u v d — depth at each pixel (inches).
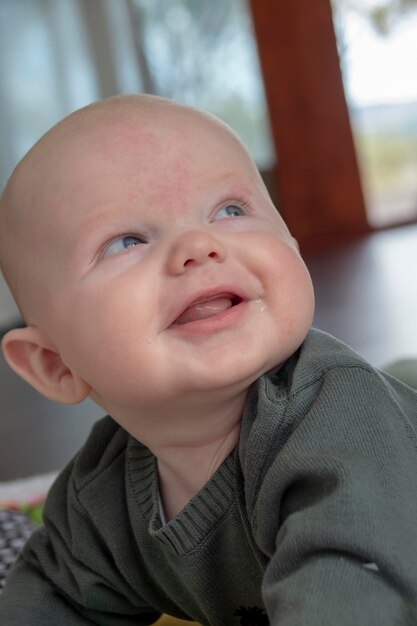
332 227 195.5
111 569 35.4
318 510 24.5
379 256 161.5
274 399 27.9
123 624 37.5
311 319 29.0
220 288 27.1
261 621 32.0
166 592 35.1
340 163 194.7
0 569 47.2
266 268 27.8
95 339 28.3
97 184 28.9
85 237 28.6
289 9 190.7
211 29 192.4
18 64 174.9
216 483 29.8
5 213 31.6
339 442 26.1
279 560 24.5
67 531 36.4
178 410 28.6
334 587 23.4
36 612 35.7
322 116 193.8
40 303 30.6
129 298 27.3
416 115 199.2
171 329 27.4
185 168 28.9
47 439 83.8
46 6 177.8
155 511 32.4
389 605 23.5
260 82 192.5
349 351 29.5
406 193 200.4
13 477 73.5
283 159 193.5
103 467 35.9
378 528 24.1
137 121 29.7
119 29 185.8
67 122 30.8
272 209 30.9
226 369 26.8
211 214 28.9
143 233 28.5
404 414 28.1
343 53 196.2
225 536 30.2
